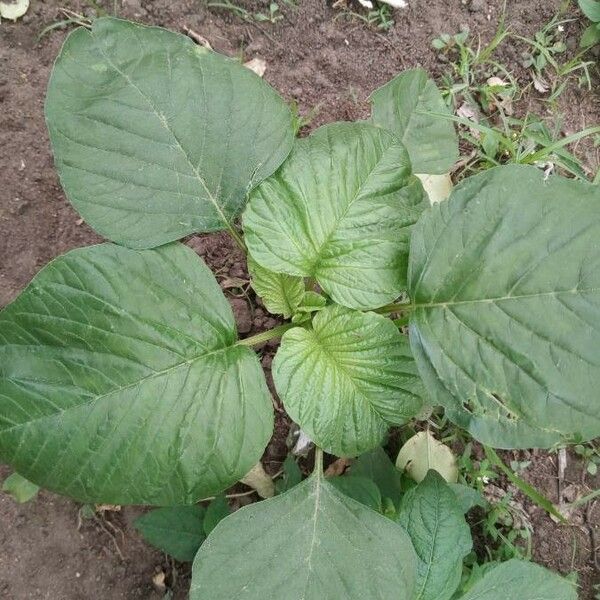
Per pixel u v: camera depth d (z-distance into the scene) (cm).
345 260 35
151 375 32
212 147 34
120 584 41
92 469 32
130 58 33
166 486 32
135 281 33
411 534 36
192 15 47
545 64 52
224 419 33
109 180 33
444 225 32
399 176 36
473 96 51
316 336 36
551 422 30
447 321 33
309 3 49
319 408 34
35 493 41
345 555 34
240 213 36
